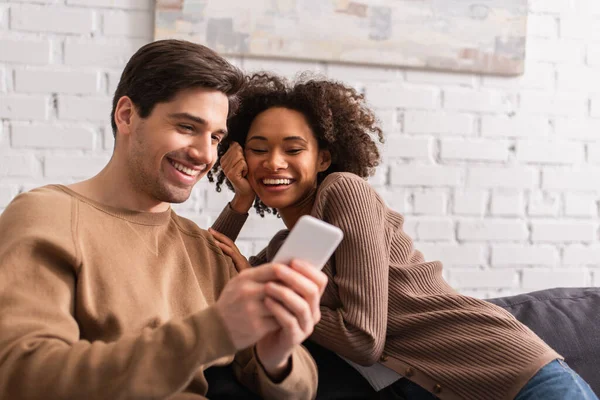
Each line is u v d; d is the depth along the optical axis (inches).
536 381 49.9
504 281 92.1
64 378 35.9
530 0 93.2
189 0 82.8
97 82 82.1
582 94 94.5
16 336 37.4
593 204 94.6
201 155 46.6
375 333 50.8
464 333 53.0
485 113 91.8
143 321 43.6
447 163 90.7
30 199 43.9
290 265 35.5
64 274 41.8
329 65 87.4
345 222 53.1
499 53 91.1
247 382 49.6
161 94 45.5
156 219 48.7
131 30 82.9
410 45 88.7
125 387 35.5
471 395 51.4
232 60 84.7
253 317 35.2
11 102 80.2
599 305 64.3
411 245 60.1
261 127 59.1
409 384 54.6
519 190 92.7
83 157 81.9
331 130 59.7
